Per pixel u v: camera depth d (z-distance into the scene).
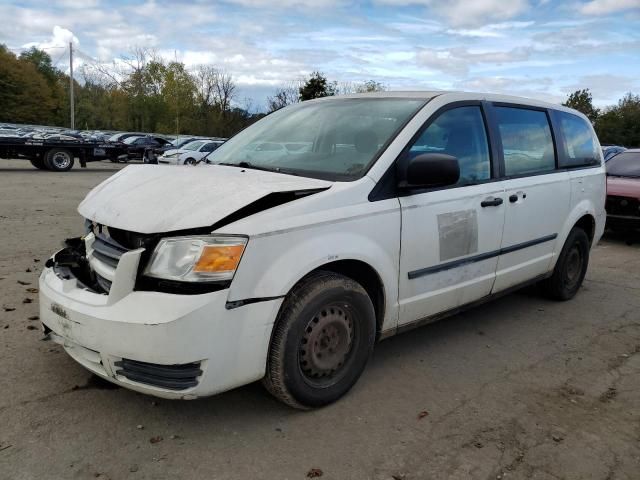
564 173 5.04
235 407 3.17
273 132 4.12
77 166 26.20
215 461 2.68
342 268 3.23
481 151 4.10
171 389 2.62
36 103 68.69
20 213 9.86
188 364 2.61
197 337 2.58
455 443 2.93
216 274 2.62
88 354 2.79
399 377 3.68
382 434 2.98
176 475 2.56
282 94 48.03
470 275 4.00
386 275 3.34
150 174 3.33
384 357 4.01
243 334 2.71
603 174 5.79
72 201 11.95
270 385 2.98
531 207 4.53
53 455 2.65
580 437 3.04
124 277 2.64
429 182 3.25
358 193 3.18
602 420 3.24
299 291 2.94
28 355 3.68
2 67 66.06
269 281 2.75
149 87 57.06
